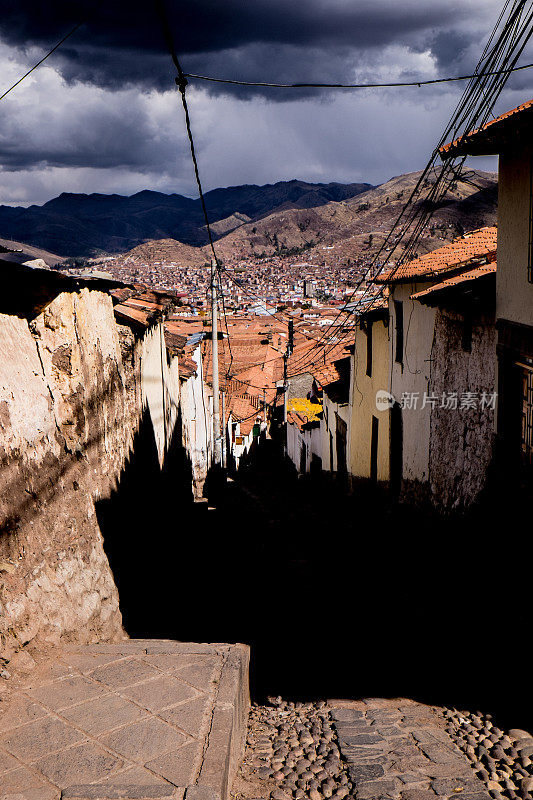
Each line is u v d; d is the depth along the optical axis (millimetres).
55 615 5414
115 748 3838
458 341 10297
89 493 6832
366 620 8617
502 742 4965
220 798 3424
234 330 57219
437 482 11656
